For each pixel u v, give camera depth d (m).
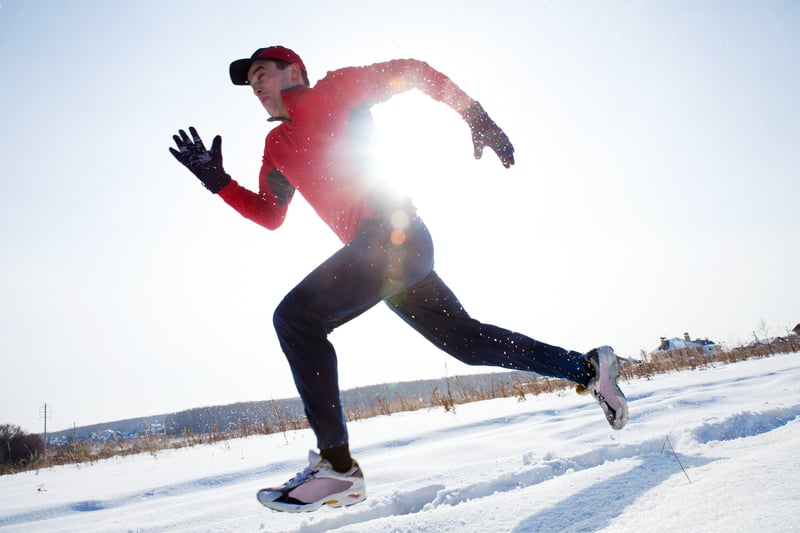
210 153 2.25
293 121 2.06
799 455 1.49
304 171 2.07
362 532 1.75
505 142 2.06
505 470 2.60
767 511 1.04
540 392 9.09
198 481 4.02
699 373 8.77
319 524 2.21
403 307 2.25
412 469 3.03
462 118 2.08
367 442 4.63
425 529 1.68
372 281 1.84
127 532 2.55
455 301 2.25
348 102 1.99
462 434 4.56
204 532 2.35
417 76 2.00
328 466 1.76
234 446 7.69
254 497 3.05
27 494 4.84
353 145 1.98
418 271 1.94
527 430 3.92
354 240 1.87
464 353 2.26
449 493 2.29
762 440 2.20
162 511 2.99
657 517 1.26
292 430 9.73
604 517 1.45
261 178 2.34
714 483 1.39
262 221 2.37
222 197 2.29
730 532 0.98
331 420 1.78
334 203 2.00
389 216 1.88
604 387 2.27
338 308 1.82
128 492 3.93
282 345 1.83
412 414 8.80
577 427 3.64
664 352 13.52
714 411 3.52
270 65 2.12
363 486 1.82
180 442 9.71
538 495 1.80
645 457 2.11
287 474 3.96
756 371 7.01
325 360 1.80
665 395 4.97
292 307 1.78
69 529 2.81
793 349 13.58
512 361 2.25
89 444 9.70
